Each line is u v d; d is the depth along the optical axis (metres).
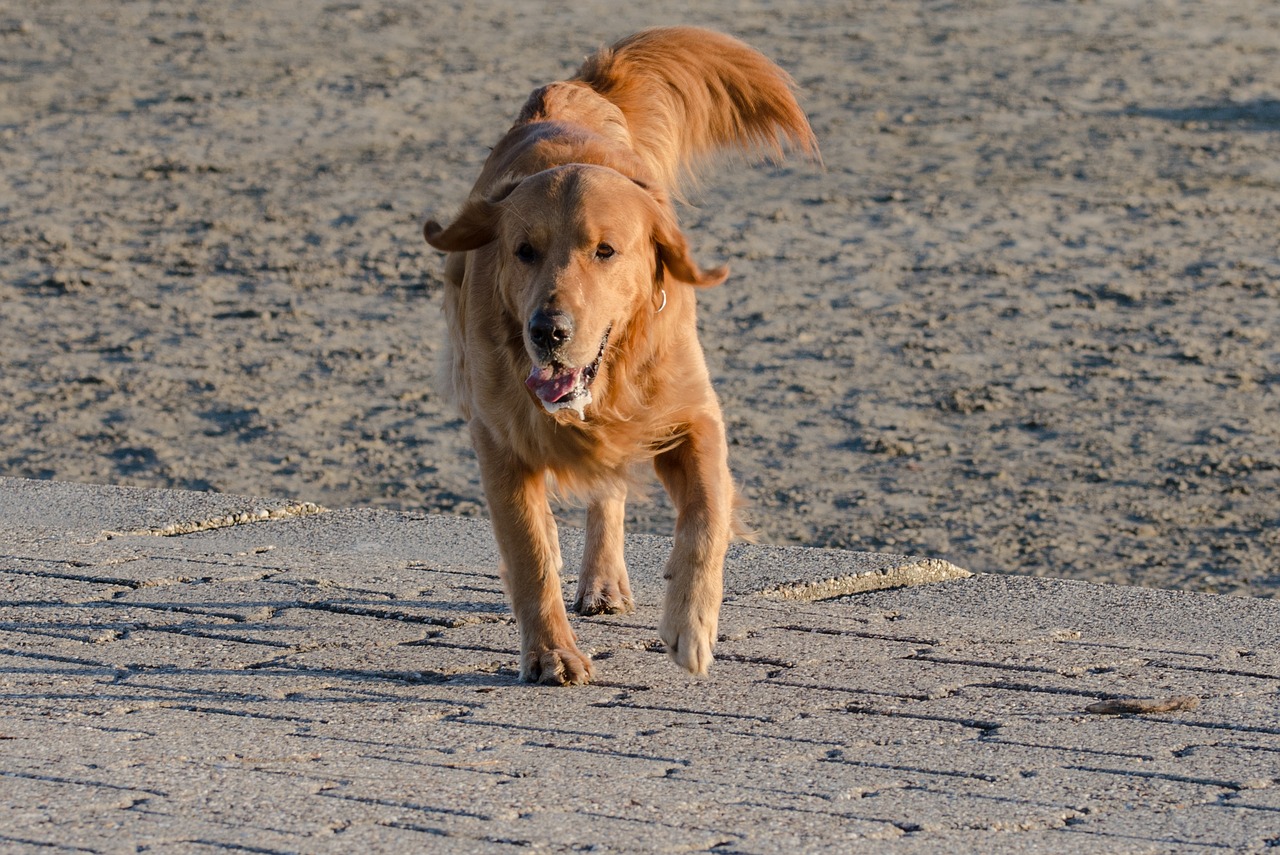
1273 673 7.19
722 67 10.71
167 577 8.96
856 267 22.91
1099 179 27.94
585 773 5.73
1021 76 37.66
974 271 22.62
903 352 18.97
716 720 6.57
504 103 35.31
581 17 47.88
